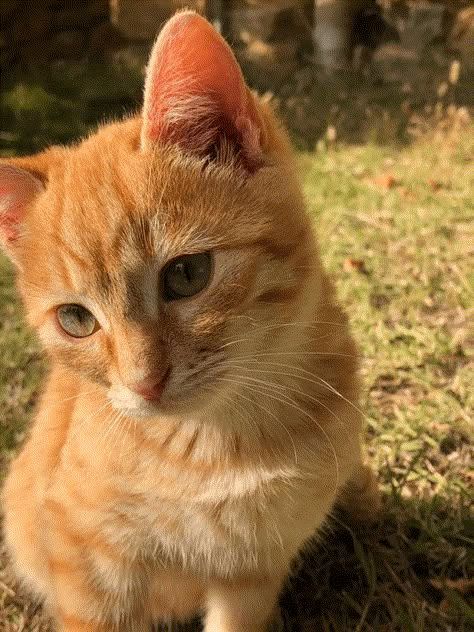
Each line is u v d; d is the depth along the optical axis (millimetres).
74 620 250
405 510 302
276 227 214
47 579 276
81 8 826
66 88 762
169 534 238
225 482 230
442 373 361
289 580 292
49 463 258
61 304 216
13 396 386
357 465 276
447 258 439
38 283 219
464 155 557
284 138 231
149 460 228
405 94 674
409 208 493
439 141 570
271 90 721
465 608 254
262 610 265
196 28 199
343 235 473
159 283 204
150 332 203
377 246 460
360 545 285
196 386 207
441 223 471
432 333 377
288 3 763
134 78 778
